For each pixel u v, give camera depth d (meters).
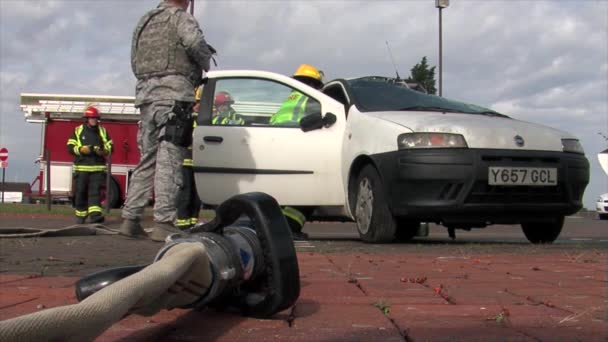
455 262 4.52
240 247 2.05
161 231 5.83
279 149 6.95
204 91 7.28
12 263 4.16
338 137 6.98
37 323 0.91
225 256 1.95
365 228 6.55
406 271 3.95
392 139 6.19
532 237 7.23
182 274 1.63
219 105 7.23
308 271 3.92
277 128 7.05
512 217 6.23
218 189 7.05
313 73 8.20
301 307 2.60
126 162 21.02
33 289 2.94
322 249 5.61
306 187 6.92
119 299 1.15
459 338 2.08
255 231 2.17
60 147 21.30
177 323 2.19
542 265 4.36
